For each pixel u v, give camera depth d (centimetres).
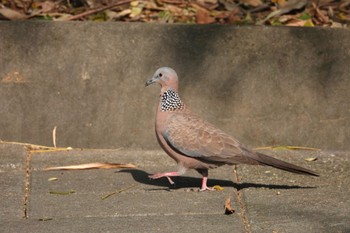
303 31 1277
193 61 1273
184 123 1091
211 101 1271
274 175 1159
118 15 1410
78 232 936
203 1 1453
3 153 1230
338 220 962
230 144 1073
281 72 1273
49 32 1271
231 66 1271
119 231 937
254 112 1273
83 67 1271
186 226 951
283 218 972
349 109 1275
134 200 1051
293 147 1275
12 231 941
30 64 1270
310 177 1145
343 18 1415
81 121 1271
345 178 1138
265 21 1410
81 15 1405
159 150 1273
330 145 1277
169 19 1414
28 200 1050
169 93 1112
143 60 1273
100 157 1236
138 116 1273
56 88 1270
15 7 1429
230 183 1127
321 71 1275
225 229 940
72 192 1081
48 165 1198
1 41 1266
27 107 1270
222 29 1277
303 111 1275
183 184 1130
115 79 1271
